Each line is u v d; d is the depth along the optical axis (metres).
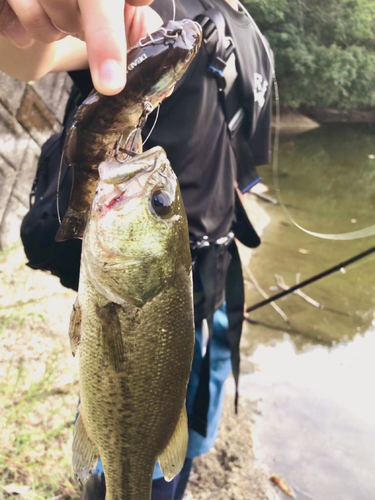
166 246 0.95
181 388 1.06
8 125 3.40
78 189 0.92
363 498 2.29
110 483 1.10
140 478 1.10
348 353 3.41
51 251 1.36
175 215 0.97
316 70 12.78
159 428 1.06
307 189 7.89
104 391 0.99
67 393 2.31
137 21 0.92
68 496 1.88
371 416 2.81
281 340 3.51
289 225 5.98
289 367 3.21
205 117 1.44
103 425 1.03
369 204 7.28
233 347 1.74
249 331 3.59
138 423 1.03
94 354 0.97
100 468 1.56
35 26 0.75
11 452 1.94
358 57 12.77
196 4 1.50
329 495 2.28
